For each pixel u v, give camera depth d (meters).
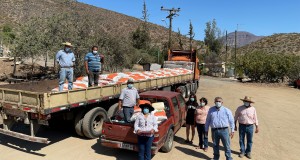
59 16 19.94
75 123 8.69
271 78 32.53
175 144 8.89
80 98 8.29
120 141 7.38
